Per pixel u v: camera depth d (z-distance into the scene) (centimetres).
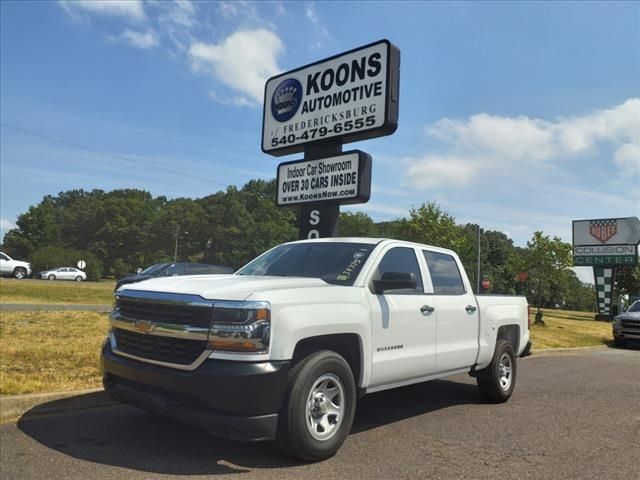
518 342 841
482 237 10731
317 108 1109
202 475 434
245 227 11406
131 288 508
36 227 10825
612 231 4016
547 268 4622
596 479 471
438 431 604
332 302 500
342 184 1044
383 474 457
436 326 630
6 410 581
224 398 422
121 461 459
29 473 427
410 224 4772
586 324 3195
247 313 435
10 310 1479
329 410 486
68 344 917
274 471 449
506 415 698
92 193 17538
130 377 472
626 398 862
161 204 15288
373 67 1021
